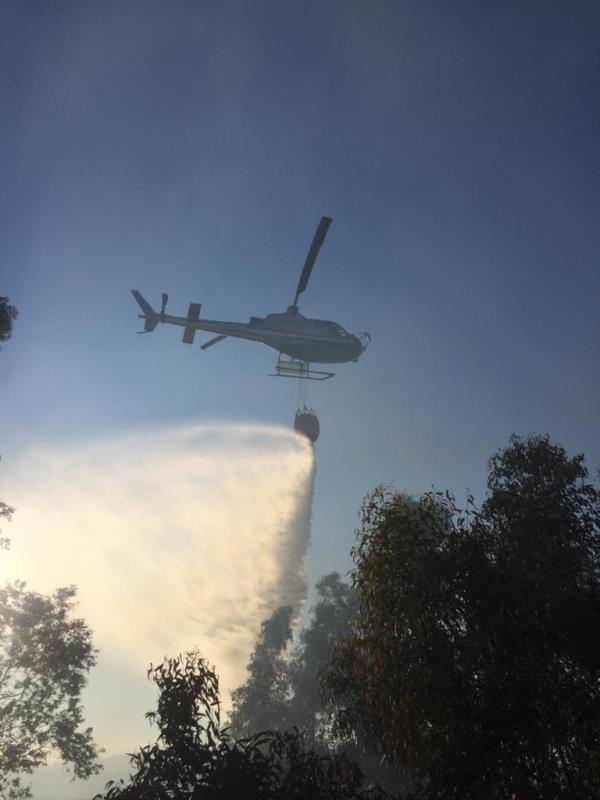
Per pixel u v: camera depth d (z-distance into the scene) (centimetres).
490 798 1054
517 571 1170
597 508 1667
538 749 1066
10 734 2800
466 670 1050
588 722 1108
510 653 1045
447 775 1040
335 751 3350
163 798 838
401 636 1085
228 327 4056
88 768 2850
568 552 1570
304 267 3725
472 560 1109
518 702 1043
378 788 984
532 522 1611
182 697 906
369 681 1121
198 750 863
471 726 1020
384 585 1111
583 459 1736
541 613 1125
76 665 2977
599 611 1420
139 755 878
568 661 1212
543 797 1062
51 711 2891
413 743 1055
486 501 1712
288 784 876
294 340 3972
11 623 2975
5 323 2564
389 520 1166
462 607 1073
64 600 3145
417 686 1035
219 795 825
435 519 1182
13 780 2794
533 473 1748
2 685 2891
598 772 1073
